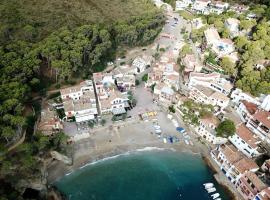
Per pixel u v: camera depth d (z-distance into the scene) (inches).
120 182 4296.3
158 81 5935.0
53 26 6190.9
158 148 4835.1
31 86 5012.3
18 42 5403.5
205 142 4992.6
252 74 5472.4
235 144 4847.4
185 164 4653.1
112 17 7180.1
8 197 3595.0
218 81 5708.7
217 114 5305.1
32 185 3924.7
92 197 4055.1
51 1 6958.7
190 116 5172.2
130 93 5748.0
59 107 5123.0
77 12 6914.4
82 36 5890.8
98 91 5447.8
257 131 4906.5
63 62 5231.3
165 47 7145.7
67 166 4377.5
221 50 6461.6
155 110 5438.0
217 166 4598.9
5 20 5915.4
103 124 5014.8
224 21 7598.4
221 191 4271.7
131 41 6776.6
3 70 4771.2
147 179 4377.5
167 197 4170.8
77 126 4918.8
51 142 4397.1
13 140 4087.1
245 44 6230.3
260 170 4379.9
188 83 5871.1
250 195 4015.8
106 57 6363.2
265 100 5064.0
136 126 5113.2
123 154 4685.0
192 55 6476.4
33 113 4749.0
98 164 4505.4
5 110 4136.3
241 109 5310.0
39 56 5403.5
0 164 3742.6
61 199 3969.0
